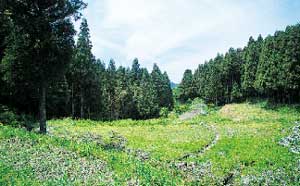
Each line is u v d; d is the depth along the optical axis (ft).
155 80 414.41
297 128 162.50
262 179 89.35
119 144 126.21
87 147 87.81
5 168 64.49
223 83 385.91
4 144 82.69
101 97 263.49
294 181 88.84
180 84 505.66
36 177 65.67
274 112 270.87
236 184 88.28
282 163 101.09
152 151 115.96
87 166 76.64
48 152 81.56
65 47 122.42
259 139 137.49
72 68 240.12
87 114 261.85
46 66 121.39
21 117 167.63
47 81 124.98
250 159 105.81
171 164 97.91
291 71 267.59
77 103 257.96
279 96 299.38
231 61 381.19
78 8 122.21
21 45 119.96
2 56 164.86
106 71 329.31
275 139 135.85
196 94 490.90
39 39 117.91
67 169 72.90
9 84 163.53
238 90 365.81
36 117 190.80
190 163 100.27
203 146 129.59
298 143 129.70
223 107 354.54
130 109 336.90
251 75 344.28
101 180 68.74
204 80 451.53
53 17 120.06
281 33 294.46
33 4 116.06
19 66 124.16
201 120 245.24
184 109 388.78
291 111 265.95
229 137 148.97
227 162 102.17
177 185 75.77
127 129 177.78
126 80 389.39
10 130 93.45
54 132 141.38
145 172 75.20
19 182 59.41
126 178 70.79
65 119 201.77
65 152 83.82
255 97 354.74
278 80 277.85
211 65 443.73
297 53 265.75
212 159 106.63
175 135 157.99
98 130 163.63
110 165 78.69
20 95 178.60
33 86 127.85
